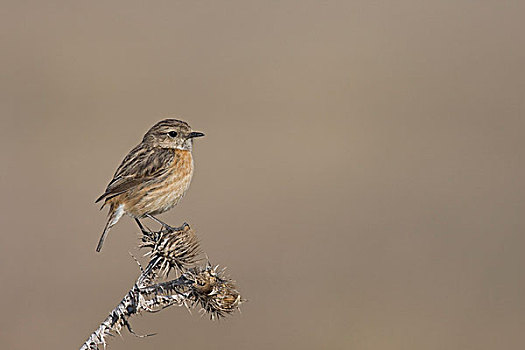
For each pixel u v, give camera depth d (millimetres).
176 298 8383
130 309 8156
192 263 9258
